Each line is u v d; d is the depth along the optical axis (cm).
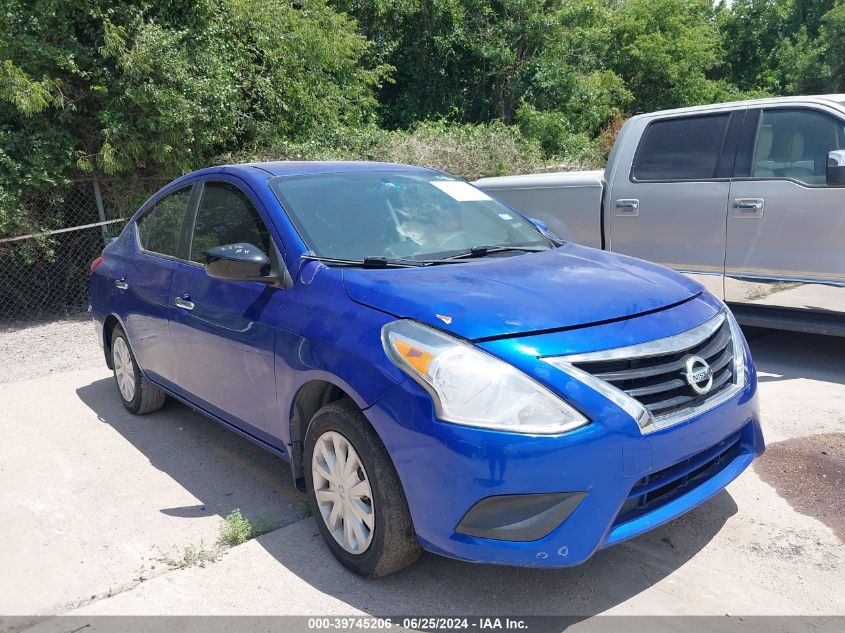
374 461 278
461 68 2108
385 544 280
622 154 643
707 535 330
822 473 385
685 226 598
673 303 306
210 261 343
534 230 422
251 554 326
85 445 468
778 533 329
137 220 510
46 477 420
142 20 856
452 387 256
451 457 252
